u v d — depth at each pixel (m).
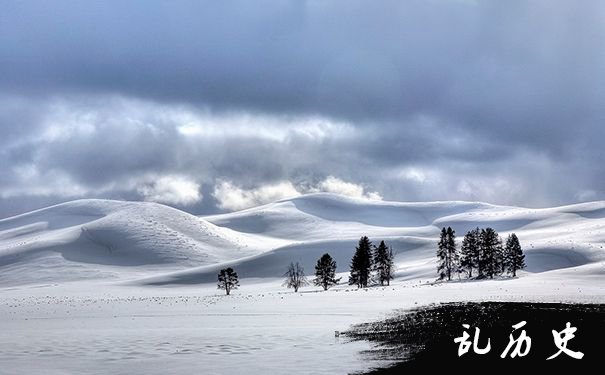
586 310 51.81
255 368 27.77
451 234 165.25
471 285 109.31
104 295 171.50
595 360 28.33
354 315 55.88
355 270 167.25
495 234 160.00
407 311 57.62
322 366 27.84
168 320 56.81
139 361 30.52
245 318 56.38
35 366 29.38
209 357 31.33
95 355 32.78
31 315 71.19
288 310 65.38
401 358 29.55
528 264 179.25
